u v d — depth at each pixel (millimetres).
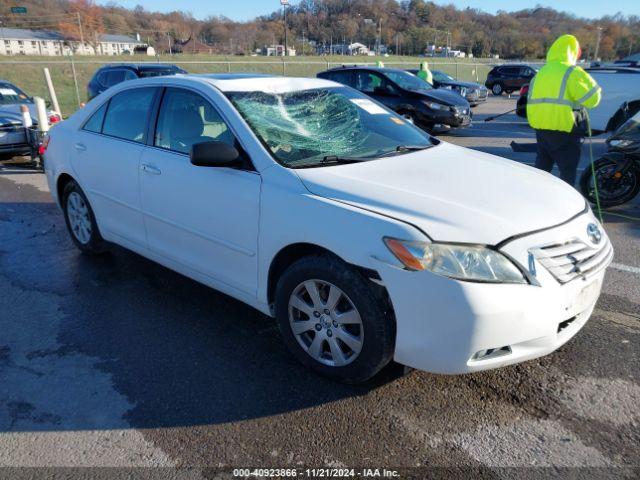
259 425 2664
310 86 4020
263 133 3287
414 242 2477
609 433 2584
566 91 5395
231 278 3371
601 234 2959
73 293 4176
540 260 2527
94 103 4566
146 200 3855
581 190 6402
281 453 2482
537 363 3143
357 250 2607
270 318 3762
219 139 3396
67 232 5676
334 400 2846
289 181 2986
